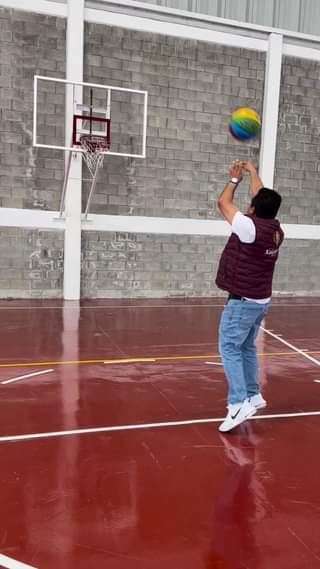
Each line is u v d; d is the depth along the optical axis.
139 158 9.70
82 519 2.58
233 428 3.83
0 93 8.74
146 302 9.54
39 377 4.87
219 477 3.07
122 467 3.15
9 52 8.72
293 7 10.42
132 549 2.36
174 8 9.62
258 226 3.40
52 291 9.41
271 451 3.46
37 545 2.36
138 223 9.80
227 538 2.46
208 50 9.93
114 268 9.77
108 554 2.31
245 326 3.59
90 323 7.45
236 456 3.37
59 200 9.26
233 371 3.64
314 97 10.77
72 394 4.43
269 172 10.48
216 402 4.38
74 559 2.27
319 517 2.68
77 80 9.02
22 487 2.87
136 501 2.77
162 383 4.84
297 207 10.89
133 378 4.96
